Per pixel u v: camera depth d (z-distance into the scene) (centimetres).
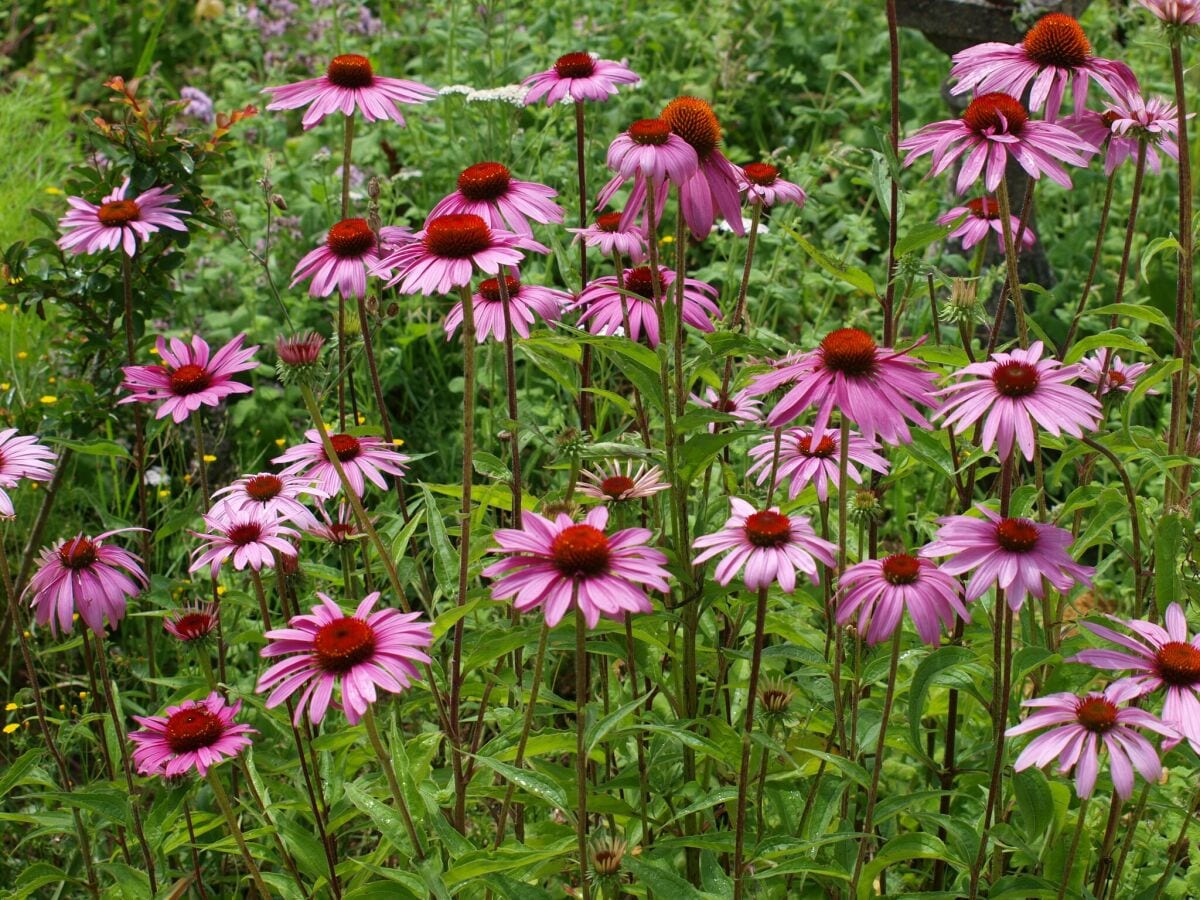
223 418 283
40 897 206
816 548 164
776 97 396
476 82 338
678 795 186
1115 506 179
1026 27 265
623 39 391
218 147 221
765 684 185
